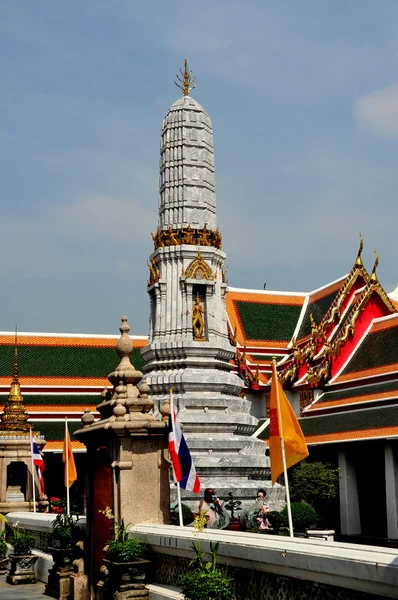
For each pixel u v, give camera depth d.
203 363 38.81
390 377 50.75
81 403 62.09
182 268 39.88
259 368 62.81
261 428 56.22
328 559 10.59
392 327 55.34
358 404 51.06
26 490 36.75
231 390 39.50
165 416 19.86
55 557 22.62
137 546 16.75
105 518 20.19
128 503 18.23
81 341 67.12
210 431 37.59
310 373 56.22
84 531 21.89
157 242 41.12
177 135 42.06
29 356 64.62
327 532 33.59
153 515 18.41
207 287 39.88
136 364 64.94
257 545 12.49
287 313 69.25
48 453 58.19
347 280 61.75
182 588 14.39
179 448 18.62
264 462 37.94
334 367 56.50
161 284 40.06
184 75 43.72
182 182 41.28
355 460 50.75
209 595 13.00
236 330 64.75
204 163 41.88
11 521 32.50
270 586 12.30
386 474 46.75
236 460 36.72
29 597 22.62
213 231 41.16
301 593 11.49
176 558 15.86
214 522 23.36
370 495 51.19
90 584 19.98
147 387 19.44
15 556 26.59
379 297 59.53
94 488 20.38
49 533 27.02
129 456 18.47
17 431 37.38
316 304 68.88
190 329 39.22
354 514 49.50
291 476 50.75
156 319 40.22
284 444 16.89
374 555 10.02
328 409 53.47
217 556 13.77
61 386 62.69
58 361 64.81
